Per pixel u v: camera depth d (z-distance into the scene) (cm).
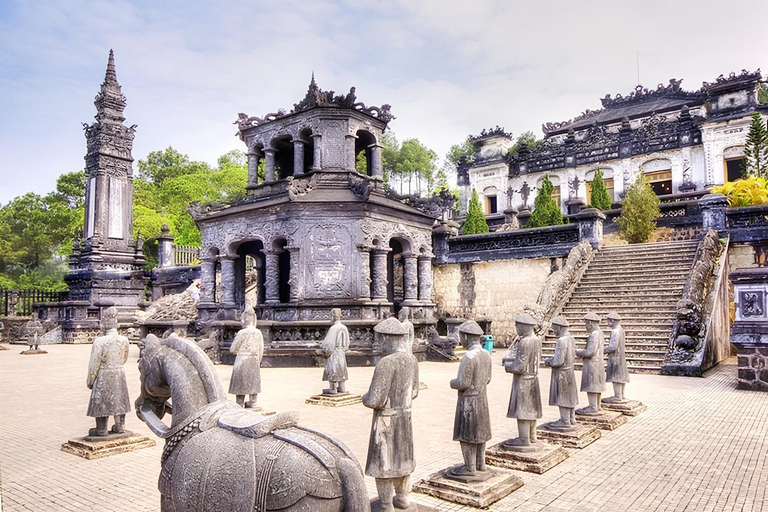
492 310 2445
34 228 4969
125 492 618
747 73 3953
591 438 813
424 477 650
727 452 755
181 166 6631
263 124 2267
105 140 3338
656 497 586
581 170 4772
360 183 1986
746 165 3269
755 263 1969
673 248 2130
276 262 2022
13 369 1842
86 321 3072
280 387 1354
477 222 3397
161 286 3738
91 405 803
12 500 593
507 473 628
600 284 2039
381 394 487
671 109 4578
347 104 2127
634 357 1598
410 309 2161
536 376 718
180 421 354
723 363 1709
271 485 283
